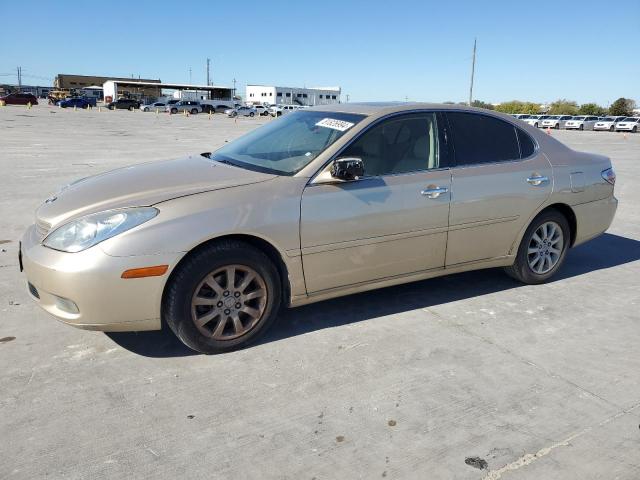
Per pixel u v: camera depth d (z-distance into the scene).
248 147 4.27
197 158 4.35
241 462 2.48
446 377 3.24
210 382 3.12
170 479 2.37
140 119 39.31
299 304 3.69
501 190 4.30
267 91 90.56
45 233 3.29
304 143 3.91
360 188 3.69
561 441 2.67
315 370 3.28
